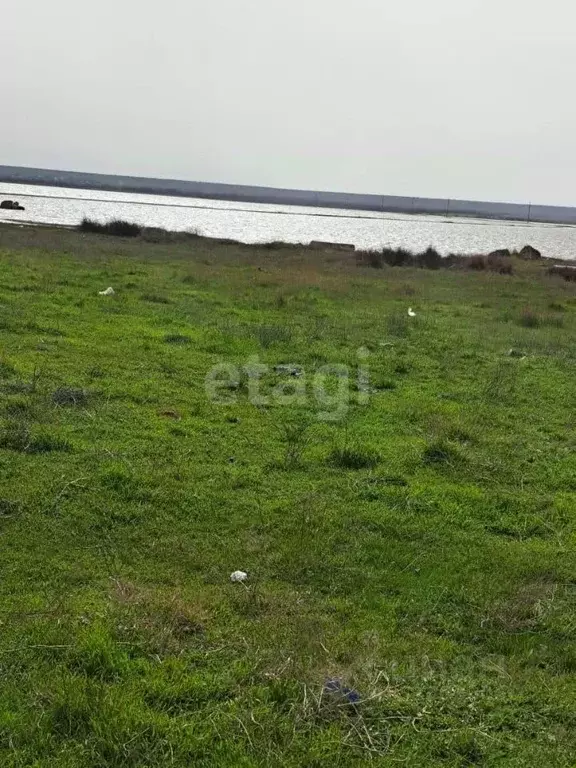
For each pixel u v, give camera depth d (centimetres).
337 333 1312
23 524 518
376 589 480
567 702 375
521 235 10356
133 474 614
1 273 1559
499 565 529
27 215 4931
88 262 1955
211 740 324
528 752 337
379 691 365
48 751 310
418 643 420
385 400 930
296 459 685
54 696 338
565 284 2522
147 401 825
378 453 728
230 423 790
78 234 3006
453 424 827
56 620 402
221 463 673
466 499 644
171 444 701
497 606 466
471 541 568
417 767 321
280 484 638
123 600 430
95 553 491
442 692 373
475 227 13500
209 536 532
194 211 10806
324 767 314
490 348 1298
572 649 426
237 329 1259
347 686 364
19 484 575
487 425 863
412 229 10031
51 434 674
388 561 519
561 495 677
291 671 371
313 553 515
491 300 1934
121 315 1276
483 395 991
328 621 433
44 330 1091
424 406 909
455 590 486
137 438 708
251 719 335
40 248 2203
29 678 353
